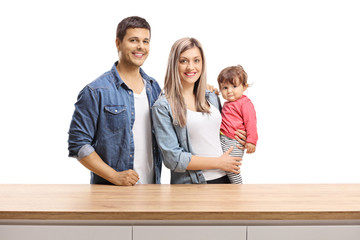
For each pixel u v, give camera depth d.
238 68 2.84
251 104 2.84
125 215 1.75
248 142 2.76
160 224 1.79
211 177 2.58
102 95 2.52
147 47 2.63
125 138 2.57
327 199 2.02
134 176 2.43
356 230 1.81
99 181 2.60
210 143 2.59
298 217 1.78
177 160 2.45
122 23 2.61
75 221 1.79
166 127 2.47
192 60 2.52
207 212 1.76
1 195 2.10
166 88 2.55
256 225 1.80
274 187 2.36
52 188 2.30
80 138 2.48
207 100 2.72
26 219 1.77
